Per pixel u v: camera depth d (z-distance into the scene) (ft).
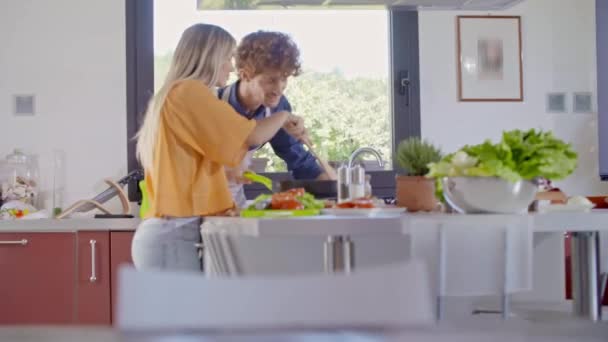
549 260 8.30
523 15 14.67
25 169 13.93
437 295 6.29
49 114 14.16
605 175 14.58
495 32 14.66
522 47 14.69
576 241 7.16
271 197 7.92
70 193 14.14
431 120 14.61
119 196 13.52
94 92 14.21
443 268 6.29
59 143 14.16
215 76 9.20
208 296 3.11
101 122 14.21
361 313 3.14
